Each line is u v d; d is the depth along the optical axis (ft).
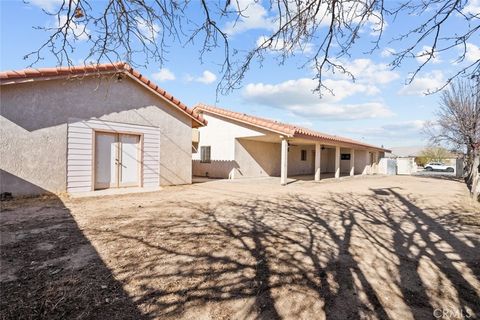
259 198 29.91
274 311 8.48
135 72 33.42
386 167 90.89
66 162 28.96
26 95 26.30
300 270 11.46
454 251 14.16
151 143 36.52
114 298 8.98
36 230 16.21
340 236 16.31
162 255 12.71
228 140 52.60
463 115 49.55
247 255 12.94
